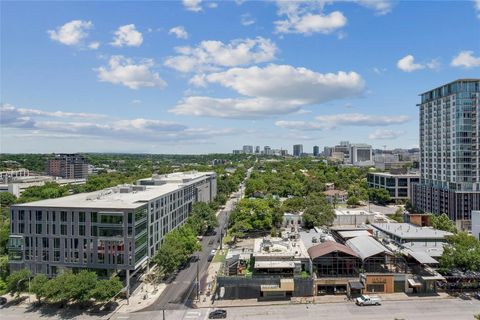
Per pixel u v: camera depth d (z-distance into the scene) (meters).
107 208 98.25
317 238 117.69
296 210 183.88
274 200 192.12
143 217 106.06
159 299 92.12
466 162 168.25
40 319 81.38
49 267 100.19
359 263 94.50
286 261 95.06
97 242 98.31
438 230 123.62
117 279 89.50
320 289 92.81
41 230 101.00
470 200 167.38
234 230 152.25
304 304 87.00
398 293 91.94
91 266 98.50
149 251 111.81
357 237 113.94
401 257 95.62
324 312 82.12
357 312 81.69
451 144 173.12
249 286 92.00
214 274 109.75
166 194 132.50
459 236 108.69
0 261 110.19
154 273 110.81
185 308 86.56
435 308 83.06
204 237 156.38
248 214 157.50
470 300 87.44
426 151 197.75
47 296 83.69
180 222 154.38
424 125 199.75
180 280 105.44
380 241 115.06
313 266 94.31
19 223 101.81
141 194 128.38
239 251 117.50
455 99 170.38
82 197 120.31
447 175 176.75
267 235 155.12
